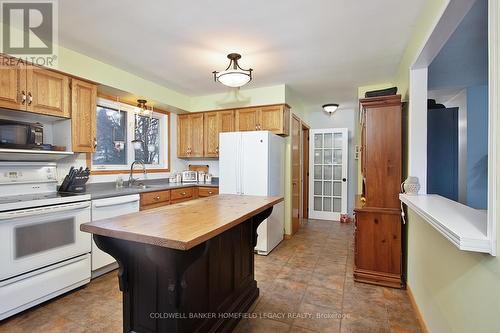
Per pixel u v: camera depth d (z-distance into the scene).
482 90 2.77
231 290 1.92
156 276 1.43
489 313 0.95
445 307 1.40
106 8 1.86
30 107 2.22
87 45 2.44
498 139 0.86
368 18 1.98
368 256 2.49
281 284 2.47
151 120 4.08
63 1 1.77
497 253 0.87
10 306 1.86
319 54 2.62
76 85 2.58
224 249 1.83
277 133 3.63
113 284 2.45
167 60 2.80
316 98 4.45
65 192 2.57
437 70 2.48
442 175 2.48
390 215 2.42
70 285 2.24
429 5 1.69
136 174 3.70
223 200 2.19
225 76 2.53
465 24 1.72
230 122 3.97
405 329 1.80
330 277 2.62
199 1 1.78
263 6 1.84
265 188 3.28
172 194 3.56
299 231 4.38
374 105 2.47
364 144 2.55
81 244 2.35
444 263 1.42
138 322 1.49
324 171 5.27
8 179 2.28
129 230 1.22
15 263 1.89
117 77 3.02
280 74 3.21
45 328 1.80
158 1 1.78
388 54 2.62
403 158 2.59
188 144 4.36
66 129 2.57
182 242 1.05
